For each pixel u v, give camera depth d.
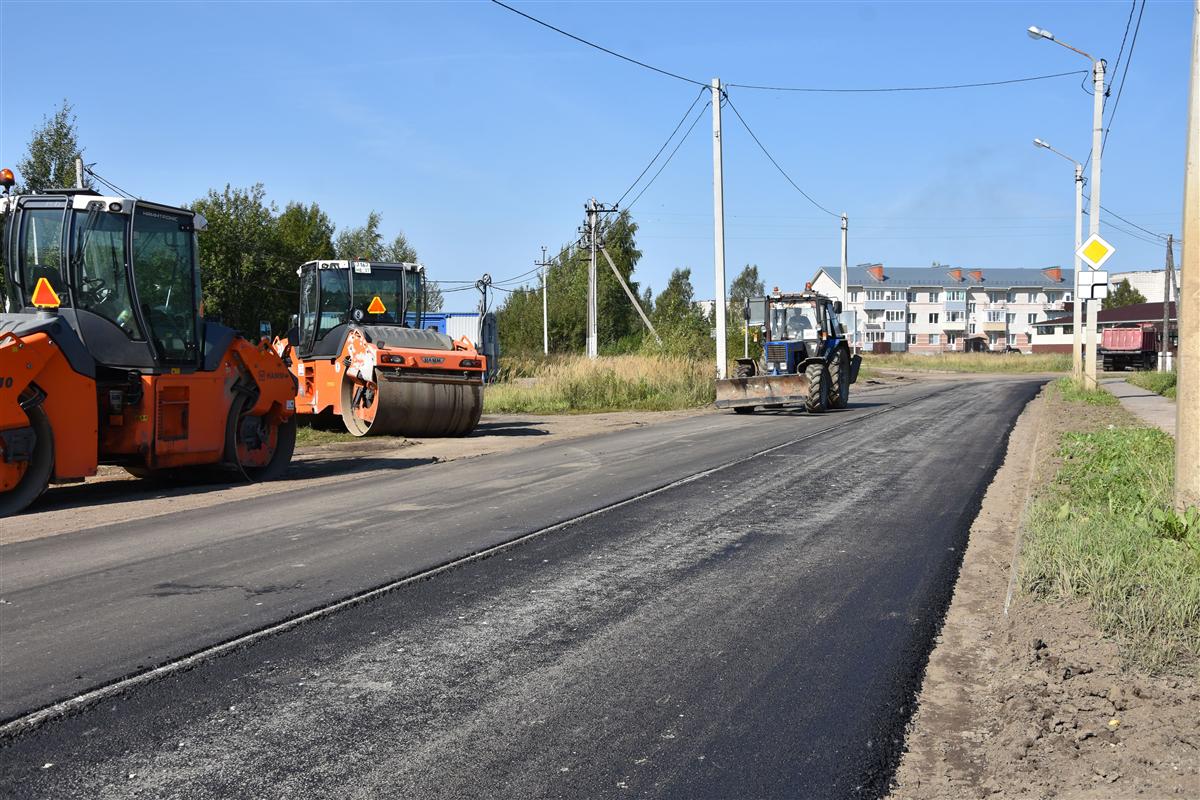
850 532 8.09
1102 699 4.20
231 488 11.27
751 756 3.79
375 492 10.51
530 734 3.99
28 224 10.52
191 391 11.15
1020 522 8.20
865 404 25.75
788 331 23.42
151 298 10.88
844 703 4.34
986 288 113.62
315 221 51.25
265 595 6.11
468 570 6.76
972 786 3.53
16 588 6.35
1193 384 7.17
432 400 16.78
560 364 33.66
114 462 10.95
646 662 4.87
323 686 4.53
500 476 11.62
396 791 3.48
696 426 18.95
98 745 3.88
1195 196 7.18
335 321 18.67
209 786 3.52
